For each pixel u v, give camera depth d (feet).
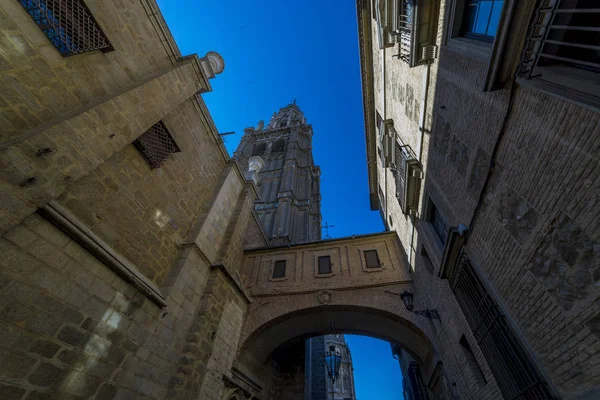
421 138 27.25
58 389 15.78
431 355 35.94
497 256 16.30
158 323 24.14
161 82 27.61
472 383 23.44
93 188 20.90
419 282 36.27
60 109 18.66
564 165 10.48
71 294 17.37
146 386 21.90
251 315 40.04
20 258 14.97
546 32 10.27
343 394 140.26
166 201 29.12
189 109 34.73
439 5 20.39
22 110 16.38
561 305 11.71
